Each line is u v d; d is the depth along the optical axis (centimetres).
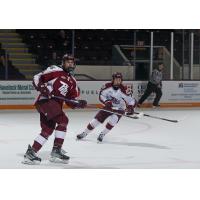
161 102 2295
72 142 1318
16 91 2127
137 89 2289
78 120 1816
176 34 3159
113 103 1295
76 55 3048
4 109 2117
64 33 3031
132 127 1648
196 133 1527
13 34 3027
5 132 1509
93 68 2606
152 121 1817
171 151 1213
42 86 1020
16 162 1061
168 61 2739
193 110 2212
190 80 2338
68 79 1050
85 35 3138
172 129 1612
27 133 1490
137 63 2808
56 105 1030
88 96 2203
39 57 2948
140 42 2841
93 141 1340
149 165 1050
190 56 2377
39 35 3088
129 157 1132
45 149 1205
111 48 3127
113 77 1278
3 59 2686
